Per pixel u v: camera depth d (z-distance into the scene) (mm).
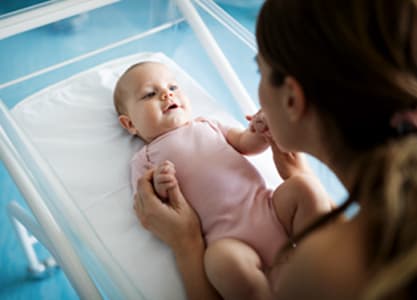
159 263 923
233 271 816
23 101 1233
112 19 1664
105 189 1056
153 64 1185
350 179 541
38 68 1598
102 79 1302
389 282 413
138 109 1122
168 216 904
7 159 981
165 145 1055
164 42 1590
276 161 1004
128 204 1026
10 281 1358
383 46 454
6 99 1359
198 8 1498
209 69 1574
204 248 907
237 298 817
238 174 982
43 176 967
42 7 1236
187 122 1126
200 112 1257
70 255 864
